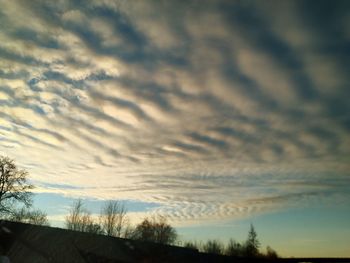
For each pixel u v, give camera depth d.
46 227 39.38
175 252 47.81
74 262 35.22
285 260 66.50
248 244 74.69
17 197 48.84
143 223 67.06
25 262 33.06
